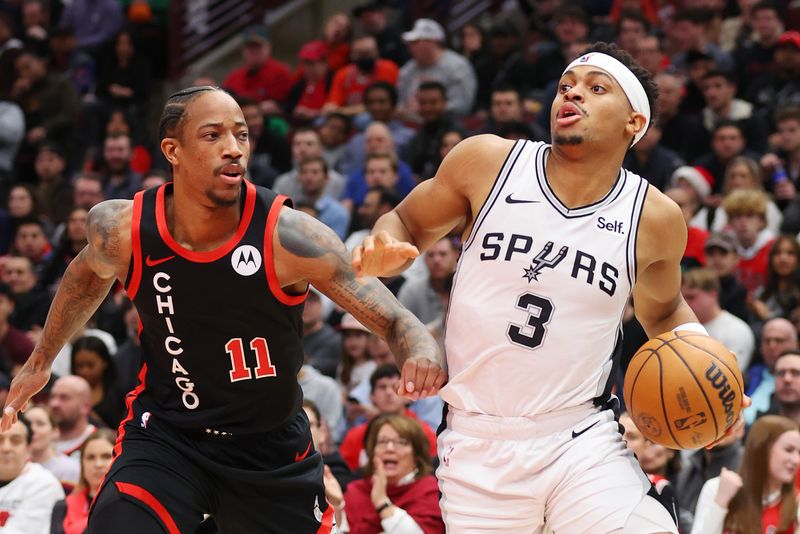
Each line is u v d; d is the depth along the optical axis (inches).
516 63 925.2
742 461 451.2
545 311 288.5
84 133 994.1
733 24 966.4
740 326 581.3
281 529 300.4
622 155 298.0
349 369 625.0
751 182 703.7
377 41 1007.6
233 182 274.5
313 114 967.0
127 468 287.0
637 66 301.9
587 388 292.5
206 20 1144.8
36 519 478.3
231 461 293.6
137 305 286.8
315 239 283.0
